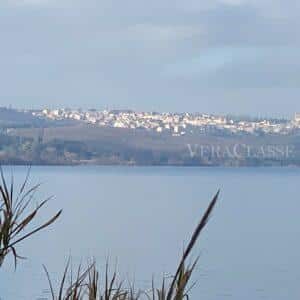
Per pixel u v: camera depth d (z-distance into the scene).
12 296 75.81
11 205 5.47
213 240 159.75
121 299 6.97
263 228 189.88
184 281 5.32
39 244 137.62
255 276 107.88
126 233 165.12
